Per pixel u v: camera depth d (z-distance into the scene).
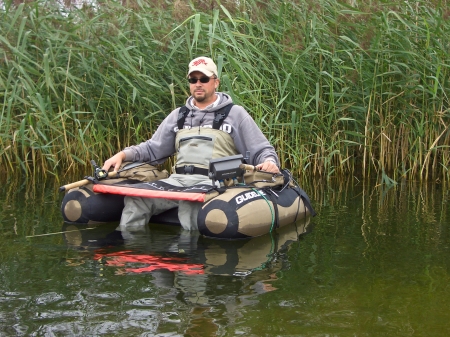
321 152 6.83
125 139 7.14
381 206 5.12
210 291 2.89
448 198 5.48
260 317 2.58
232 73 6.28
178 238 3.98
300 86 6.60
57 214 4.74
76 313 2.61
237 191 4.14
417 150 6.65
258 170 4.30
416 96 6.62
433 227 4.31
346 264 3.38
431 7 6.53
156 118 7.04
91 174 6.75
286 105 6.84
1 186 6.04
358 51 6.65
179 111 4.74
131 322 2.52
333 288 2.95
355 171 7.14
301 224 4.46
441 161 6.89
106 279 3.06
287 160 7.09
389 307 2.71
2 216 4.63
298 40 6.41
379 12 6.29
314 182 6.41
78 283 2.99
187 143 4.59
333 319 2.57
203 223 3.99
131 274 3.15
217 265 3.33
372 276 3.15
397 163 6.83
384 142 6.90
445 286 2.99
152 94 6.65
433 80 6.60
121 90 6.95
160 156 4.89
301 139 6.95
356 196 5.60
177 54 6.71
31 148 6.91
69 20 6.61
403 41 6.45
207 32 6.19
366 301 2.78
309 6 6.46
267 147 4.64
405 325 2.51
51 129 6.80
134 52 6.70
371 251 3.66
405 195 5.64
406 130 6.84
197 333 2.42
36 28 6.46
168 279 3.07
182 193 4.14
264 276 3.14
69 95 6.86
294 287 2.96
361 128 7.07
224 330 2.45
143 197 4.37
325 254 3.59
